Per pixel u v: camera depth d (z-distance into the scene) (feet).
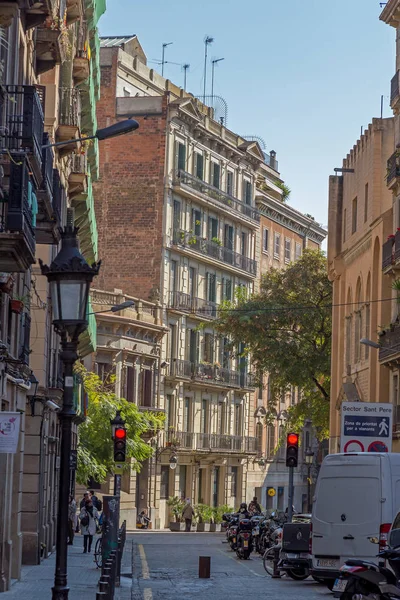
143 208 323.37
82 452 247.09
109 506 115.85
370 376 230.48
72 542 202.08
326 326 284.61
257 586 121.29
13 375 112.88
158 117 323.98
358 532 107.96
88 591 111.55
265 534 186.39
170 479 321.52
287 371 280.31
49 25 130.72
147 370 309.01
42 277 151.02
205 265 347.36
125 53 330.54
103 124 326.03
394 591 83.10
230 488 361.10
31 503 147.13
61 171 169.58
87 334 212.02
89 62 180.04
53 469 173.06
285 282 289.33
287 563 130.11
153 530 297.94
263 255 390.83
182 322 330.95
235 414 367.45
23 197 78.33
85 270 66.18
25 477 147.23
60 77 163.02
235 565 156.35
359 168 255.09
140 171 324.19
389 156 239.50
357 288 254.06
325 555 109.60
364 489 108.47
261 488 384.68
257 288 384.68
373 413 157.89
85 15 192.03
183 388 330.54
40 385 148.77
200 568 131.95
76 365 215.31
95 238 229.66
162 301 319.68
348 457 109.81
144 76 340.59
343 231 270.87
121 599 103.30
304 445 413.80
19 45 111.24
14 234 77.25
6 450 78.79
